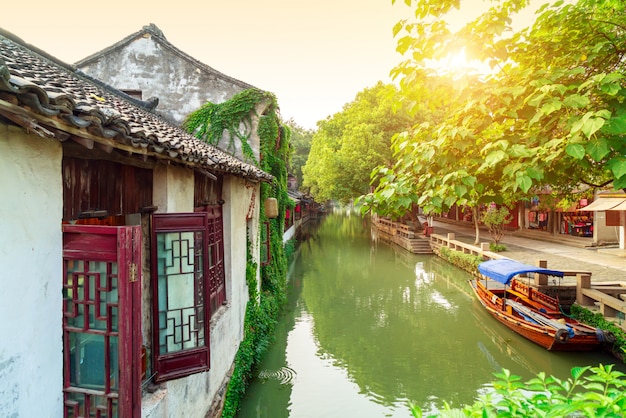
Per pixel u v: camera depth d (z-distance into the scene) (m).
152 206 4.45
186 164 4.42
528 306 12.09
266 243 12.02
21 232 2.53
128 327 2.84
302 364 9.77
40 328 2.70
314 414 7.67
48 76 4.01
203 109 12.19
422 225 30.44
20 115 2.22
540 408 2.17
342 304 14.67
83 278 3.09
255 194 10.34
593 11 3.71
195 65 12.59
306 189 57.56
